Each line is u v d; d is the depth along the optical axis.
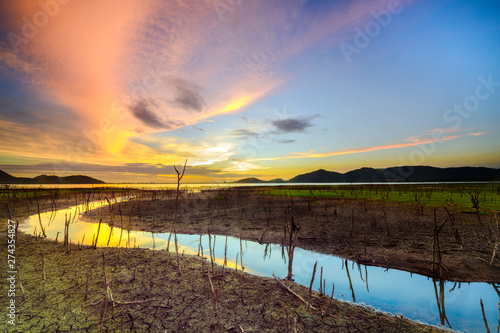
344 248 9.85
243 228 13.84
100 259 7.93
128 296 5.43
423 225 12.93
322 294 5.83
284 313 4.88
